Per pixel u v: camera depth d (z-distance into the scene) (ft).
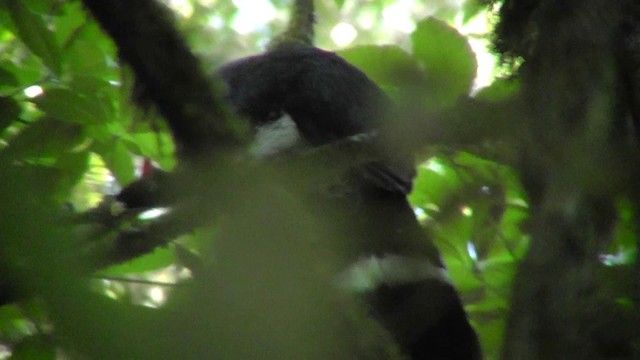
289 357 10.87
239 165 11.57
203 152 11.40
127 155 20.95
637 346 11.02
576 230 10.36
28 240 7.53
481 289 20.43
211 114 11.35
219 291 14.58
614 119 12.10
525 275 9.91
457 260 20.68
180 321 14.23
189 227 16.31
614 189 11.50
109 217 16.24
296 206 12.32
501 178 19.13
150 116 15.57
